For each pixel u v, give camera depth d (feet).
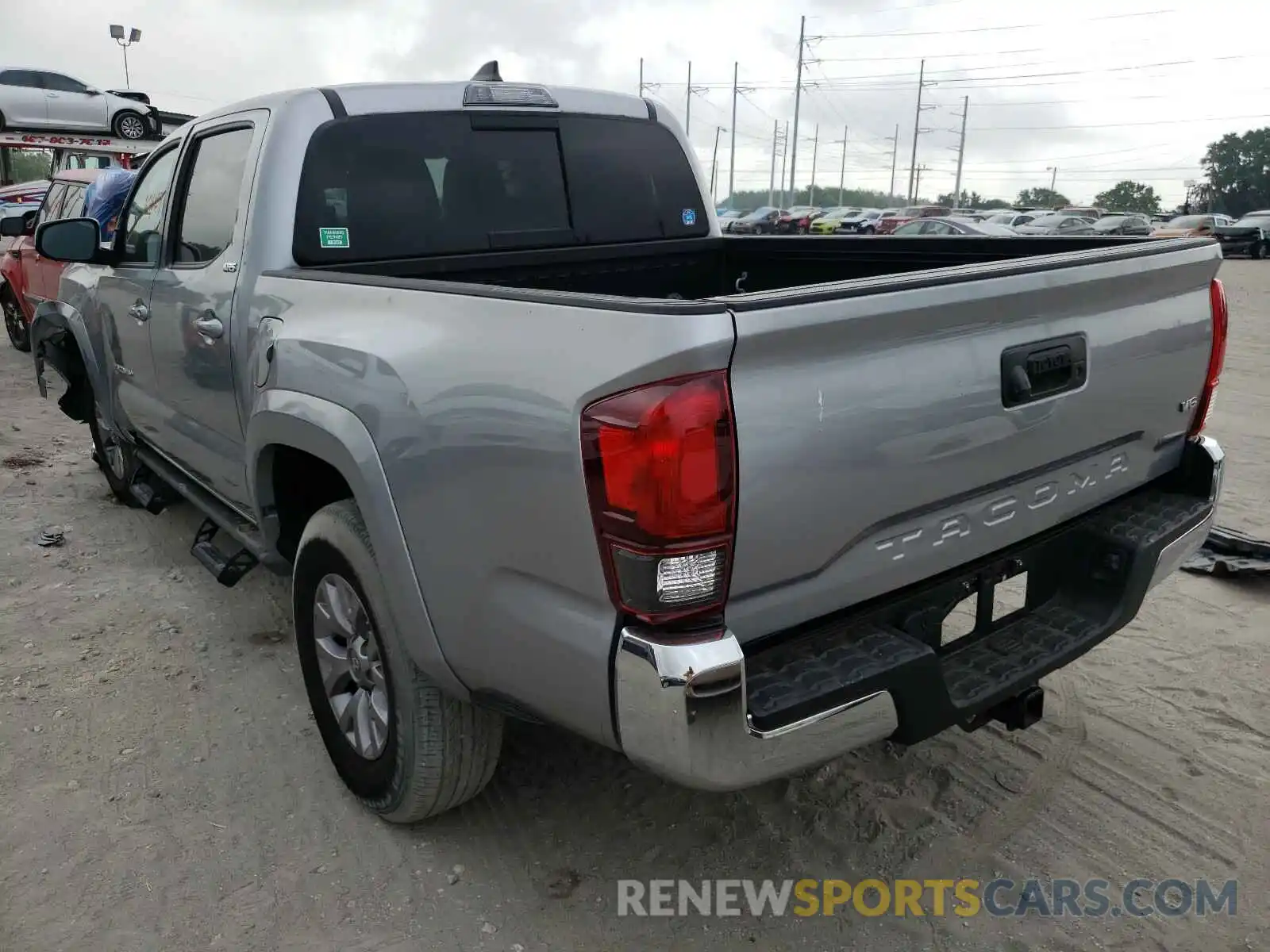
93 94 69.56
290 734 10.66
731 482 5.80
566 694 6.57
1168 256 8.27
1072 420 7.77
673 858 8.77
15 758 10.11
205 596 14.08
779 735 6.13
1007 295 6.89
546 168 11.79
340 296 8.51
